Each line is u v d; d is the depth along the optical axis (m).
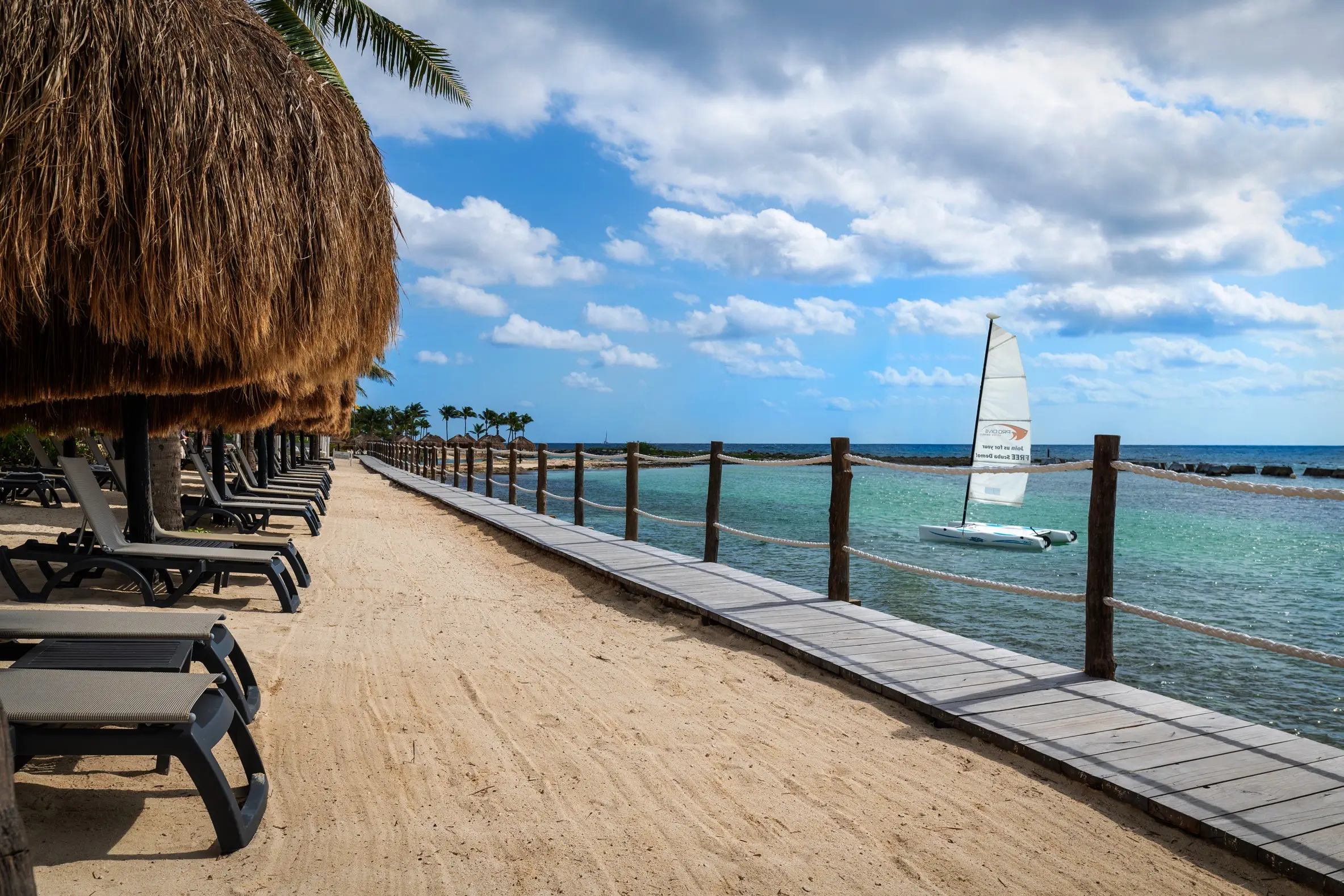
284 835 2.41
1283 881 2.33
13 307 2.55
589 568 7.54
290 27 9.50
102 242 2.54
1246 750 3.12
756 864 2.38
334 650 4.57
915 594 8.65
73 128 2.36
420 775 2.92
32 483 10.66
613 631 5.39
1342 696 5.56
